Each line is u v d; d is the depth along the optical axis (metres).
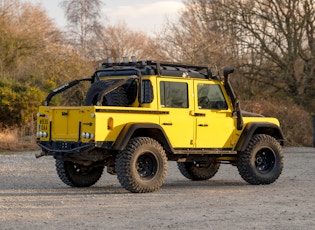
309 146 30.00
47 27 47.78
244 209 10.29
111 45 54.88
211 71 13.74
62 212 9.92
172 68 13.21
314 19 37.31
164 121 12.76
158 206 10.62
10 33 38.62
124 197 11.77
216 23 37.25
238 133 13.87
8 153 24.05
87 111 11.99
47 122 12.87
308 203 11.05
